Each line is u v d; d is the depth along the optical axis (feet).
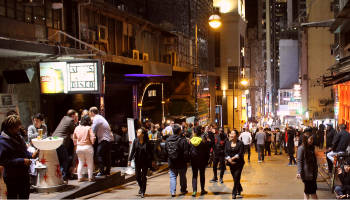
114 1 75.77
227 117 170.71
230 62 172.45
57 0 43.73
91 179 31.01
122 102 66.95
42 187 26.86
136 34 68.39
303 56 181.16
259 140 61.93
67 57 37.06
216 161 39.47
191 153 30.37
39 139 26.45
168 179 44.09
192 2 102.32
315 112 158.81
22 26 37.60
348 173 27.09
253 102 247.70
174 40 88.53
